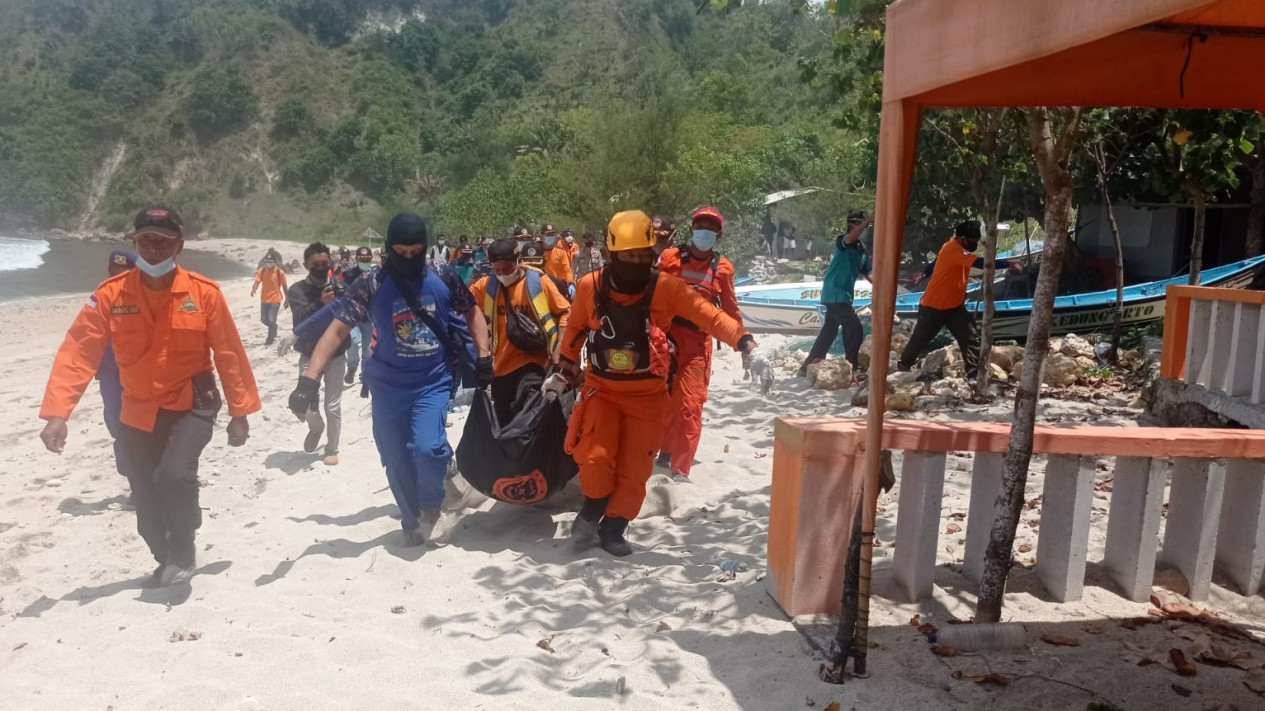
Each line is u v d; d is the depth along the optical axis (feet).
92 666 14.08
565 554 18.48
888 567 16.71
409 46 431.84
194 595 16.97
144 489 17.16
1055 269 13.51
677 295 17.07
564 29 436.76
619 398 17.72
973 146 31.73
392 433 18.79
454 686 13.20
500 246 20.33
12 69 414.41
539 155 195.62
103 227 365.20
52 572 18.94
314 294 28.84
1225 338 25.07
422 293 18.38
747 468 24.34
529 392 20.18
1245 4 10.86
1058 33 8.90
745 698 12.75
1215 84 12.83
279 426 31.71
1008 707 12.27
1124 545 15.65
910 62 11.54
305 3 448.24
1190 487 15.85
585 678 13.39
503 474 19.08
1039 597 15.65
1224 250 49.37
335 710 12.55
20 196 361.92
